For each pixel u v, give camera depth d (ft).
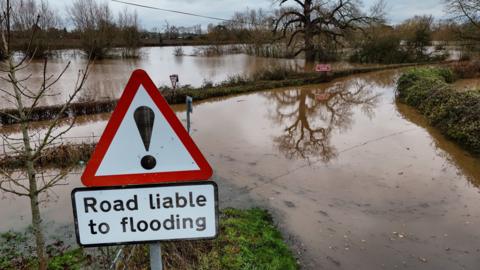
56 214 21.21
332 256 16.66
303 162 29.89
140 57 138.51
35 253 16.81
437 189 24.00
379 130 40.50
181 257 13.94
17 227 19.75
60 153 28.78
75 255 15.46
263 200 22.70
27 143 8.51
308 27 104.06
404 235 18.40
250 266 14.46
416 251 17.01
